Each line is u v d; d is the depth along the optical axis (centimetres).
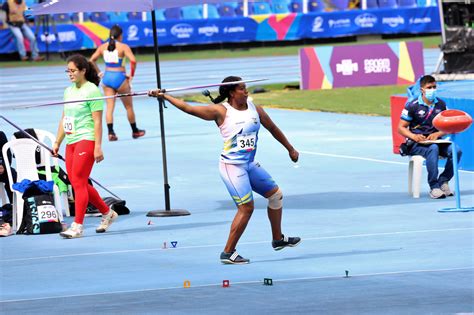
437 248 2403
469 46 5162
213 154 4359
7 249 2597
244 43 11656
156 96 2409
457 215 2855
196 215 3006
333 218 2872
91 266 2342
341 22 11525
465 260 2255
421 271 2150
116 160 4253
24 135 3006
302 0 11719
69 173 2758
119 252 2505
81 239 2702
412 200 3133
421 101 3191
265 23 11431
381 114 5700
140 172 3900
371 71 7244
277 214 2375
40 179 3023
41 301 1989
